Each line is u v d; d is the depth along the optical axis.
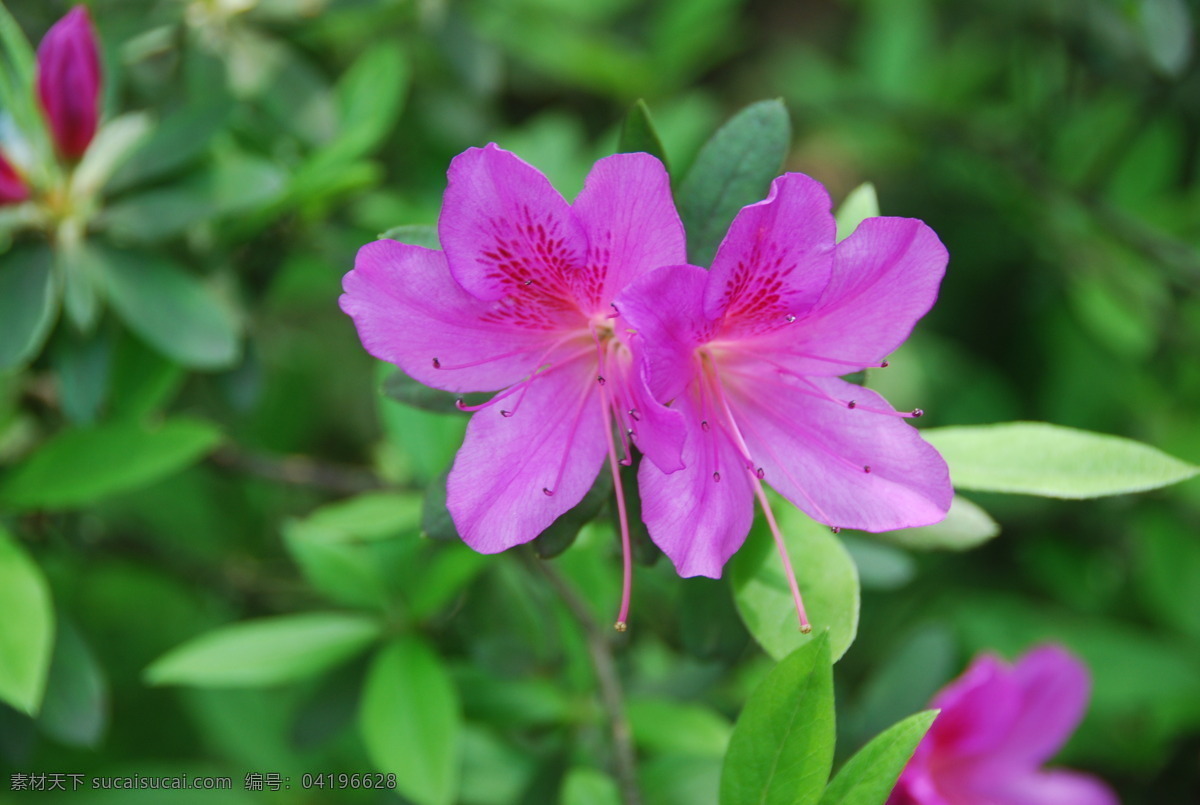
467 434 0.34
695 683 0.43
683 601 0.37
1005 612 0.50
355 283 0.34
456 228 0.34
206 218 0.41
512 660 0.42
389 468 0.48
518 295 0.34
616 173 0.33
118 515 0.49
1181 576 0.49
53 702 0.41
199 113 0.41
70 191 0.41
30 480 0.41
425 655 0.41
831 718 0.33
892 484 0.34
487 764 0.44
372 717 0.40
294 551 0.42
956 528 0.37
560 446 0.34
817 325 0.35
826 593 0.35
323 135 0.45
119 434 0.41
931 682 0.44
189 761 0.50
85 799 0.47
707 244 0.36
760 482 0.36
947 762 0.41
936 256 0.34
